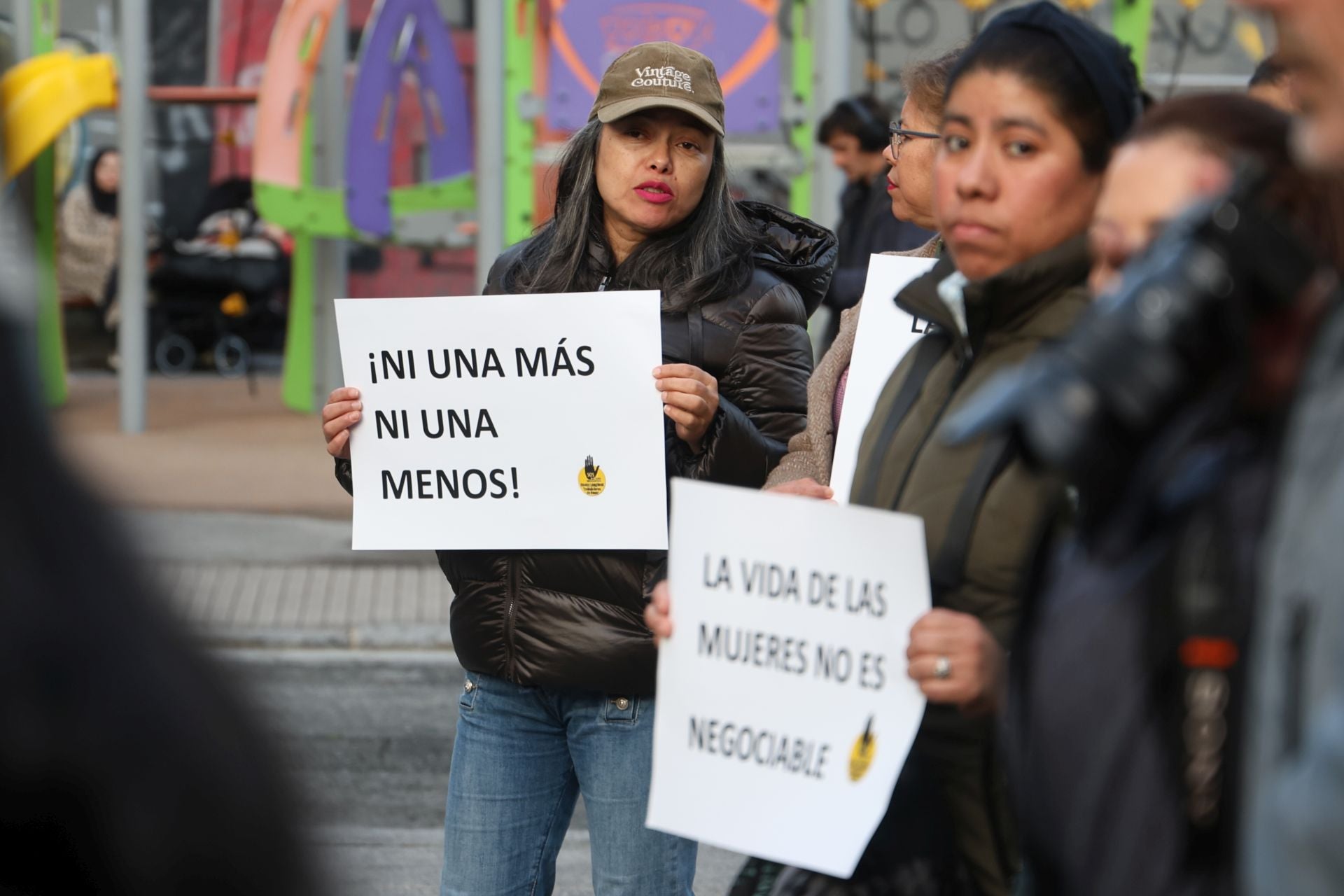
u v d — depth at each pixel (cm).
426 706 888
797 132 1283
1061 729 201
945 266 282
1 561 129
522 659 404
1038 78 258
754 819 275
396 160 2031
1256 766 174
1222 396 185
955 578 262
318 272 1712
